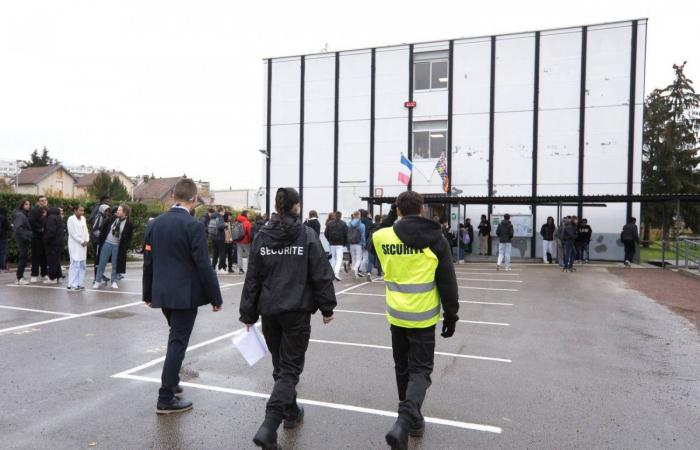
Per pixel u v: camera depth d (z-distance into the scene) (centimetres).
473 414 388
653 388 451
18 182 6238
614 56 1755
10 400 403
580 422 374
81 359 517
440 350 577
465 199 1691
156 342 588
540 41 1836
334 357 540
